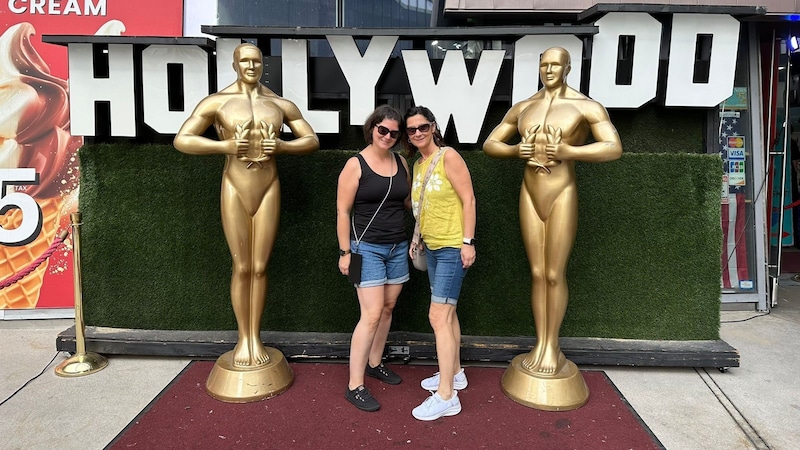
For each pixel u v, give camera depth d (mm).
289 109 2668
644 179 3146
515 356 2906
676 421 2492
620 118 3215
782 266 5840
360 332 2475
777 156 4988
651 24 2975
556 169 2506
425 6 4090
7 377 2900
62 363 2998
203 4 3918
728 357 2967
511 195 3184
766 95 4438
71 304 3830
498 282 3223
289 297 3262
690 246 3156
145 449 2201
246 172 2564
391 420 2434
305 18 4043
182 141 2480
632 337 3209
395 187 2416
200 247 3248
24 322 3773
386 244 2455
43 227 3805
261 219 2639
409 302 3232
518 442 2270
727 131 4297
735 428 2436
